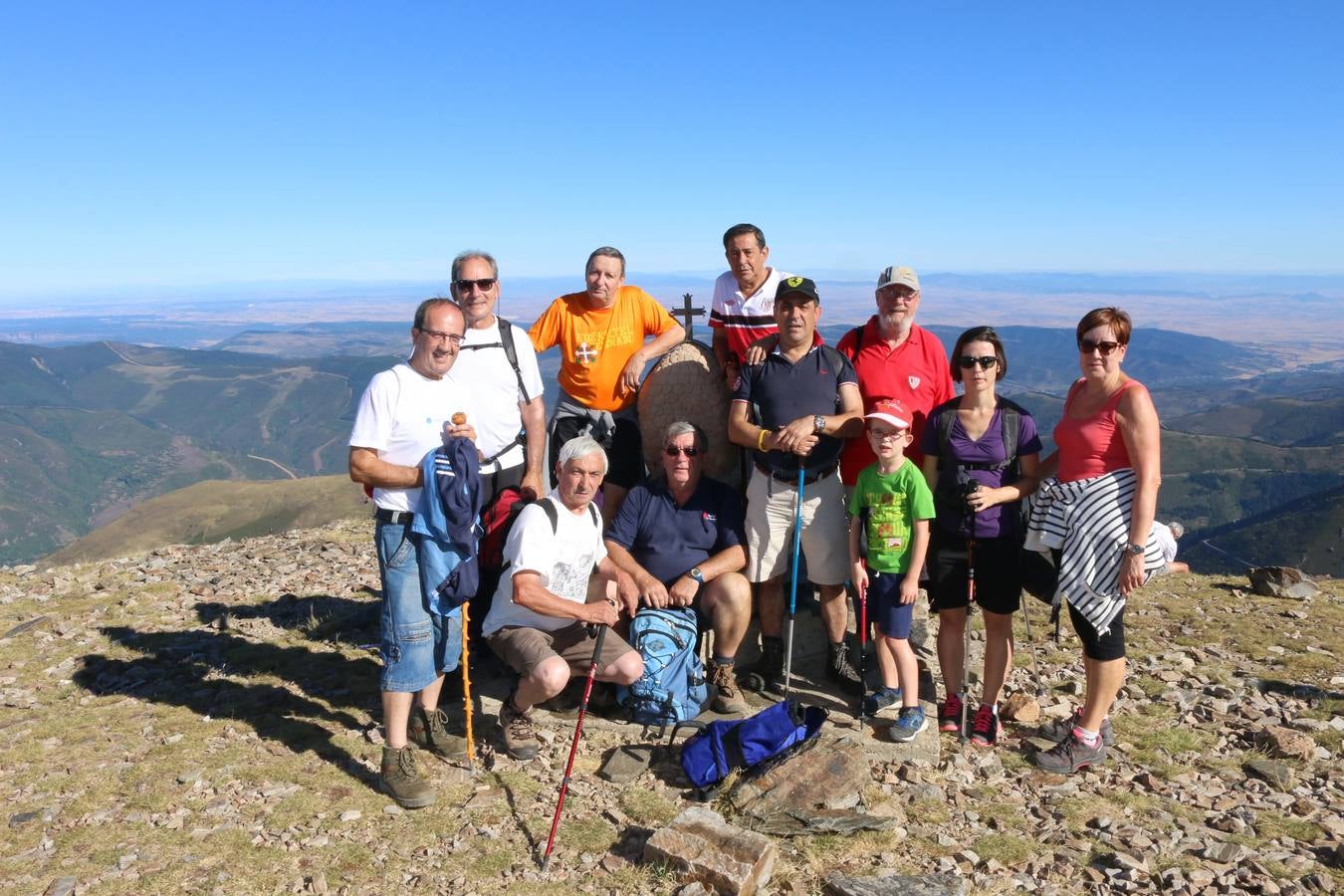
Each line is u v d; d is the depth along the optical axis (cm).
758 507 715
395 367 563
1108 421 587
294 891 454
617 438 830
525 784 577
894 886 449
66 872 466
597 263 790
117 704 718
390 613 552
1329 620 1029
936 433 651
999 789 592
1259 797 589
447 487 539
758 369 714
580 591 657
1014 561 647
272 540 1402
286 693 733
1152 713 740
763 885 462
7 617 967
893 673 677
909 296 719
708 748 586
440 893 455
